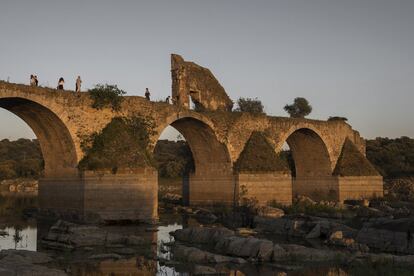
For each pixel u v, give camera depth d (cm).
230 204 5253
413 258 2189
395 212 4259
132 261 2333
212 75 5959
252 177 5259
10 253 2298
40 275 1850
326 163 6334
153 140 4550
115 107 4338
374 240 2747
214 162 5488
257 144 5503
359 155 6450
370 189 6309
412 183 7119
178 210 5350
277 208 4566
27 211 4828
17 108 4116
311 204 5025
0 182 11625
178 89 5478
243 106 6297
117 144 4138
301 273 2066
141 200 4050
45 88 3966
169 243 2873
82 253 2544
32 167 12362
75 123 4100
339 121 6575
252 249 2428
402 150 9681
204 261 2319
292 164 6975
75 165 4056
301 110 7581
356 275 1978
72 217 4012
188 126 5356
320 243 2917
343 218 4084
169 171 11162
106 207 3941
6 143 16250
